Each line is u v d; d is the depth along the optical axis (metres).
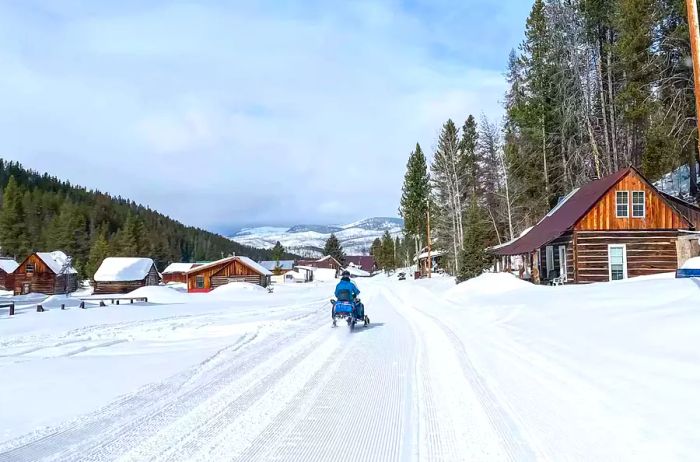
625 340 9.42
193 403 6.98
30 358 10.96
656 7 30.42
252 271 73.19
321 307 26.77
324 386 7.91
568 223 27.27
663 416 5.62
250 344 12.66
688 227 26.80
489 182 67.75
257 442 5.39
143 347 12.67
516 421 5.92
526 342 11.20
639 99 30.48
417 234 82.12
